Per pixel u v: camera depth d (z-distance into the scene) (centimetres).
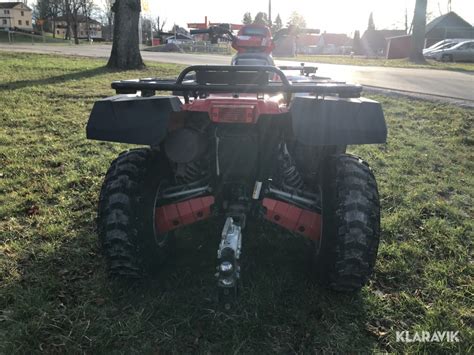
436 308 282
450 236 379
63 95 968
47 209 417
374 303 284
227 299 255
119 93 295
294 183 317
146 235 279
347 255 261
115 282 299
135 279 291
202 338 254
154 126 254
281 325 265
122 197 271
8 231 373
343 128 251
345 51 7594
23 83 1105
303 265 327
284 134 305
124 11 1524
